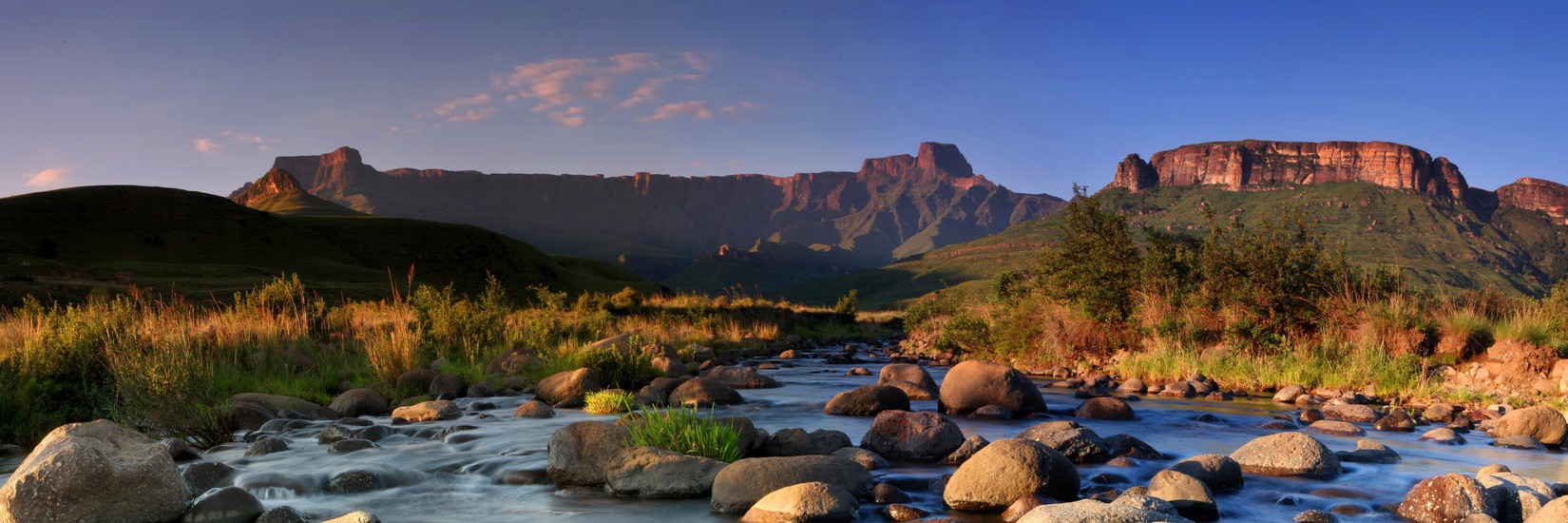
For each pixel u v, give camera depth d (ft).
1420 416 38.60
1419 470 26.35
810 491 20.42
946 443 28.68
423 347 58.95
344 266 297.74
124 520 19.93
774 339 115.03
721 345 94.84
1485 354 48.11
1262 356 53.57
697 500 23.12
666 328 104.37
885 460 27.91
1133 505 18.06
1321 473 25.41
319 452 29.50
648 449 24.98
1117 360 61.16
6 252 251.60
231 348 49.65
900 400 40.86
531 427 35.09
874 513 21.34
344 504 22.71
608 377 50.67
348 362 53.57
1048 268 72.13
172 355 36.58
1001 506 21.30
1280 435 26.86
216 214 319.06
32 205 296.30
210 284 211.82
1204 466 23.99
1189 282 63.87
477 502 22.91
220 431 32.78
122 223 299.79
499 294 76.64
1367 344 50.83
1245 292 56.49
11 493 19.27
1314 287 56.03
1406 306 53.47
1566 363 43.27
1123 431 34.76
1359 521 20.27
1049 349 67.31
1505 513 19.83
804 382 58.13
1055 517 16.94
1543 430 31.55
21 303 149.28
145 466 20.54
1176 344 57.72
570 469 25.16
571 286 344.08
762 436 29.12
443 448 30.25
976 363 41.81
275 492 23.68
